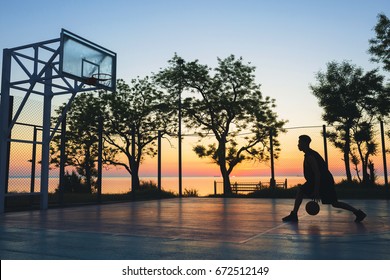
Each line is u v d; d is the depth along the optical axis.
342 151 26.34
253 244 5.14
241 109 26.17
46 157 12.14
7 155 11.48
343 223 7.32
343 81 27.80
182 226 7.15
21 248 4.97
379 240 5.36
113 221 8.13
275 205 12.77
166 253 4.61
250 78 26.62
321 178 7.44
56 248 4.96
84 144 23.67
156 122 28.42
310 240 5.40
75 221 8.21
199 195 21.98
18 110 10.86
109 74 12.86
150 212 10.40
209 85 26.72
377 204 12.59
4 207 10.98
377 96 27.03
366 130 25.70
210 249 4.83
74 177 23.39
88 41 11.99
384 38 26.12
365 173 23.22
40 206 11.94
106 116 28.36
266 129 25.89
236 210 10.80
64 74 10.87
